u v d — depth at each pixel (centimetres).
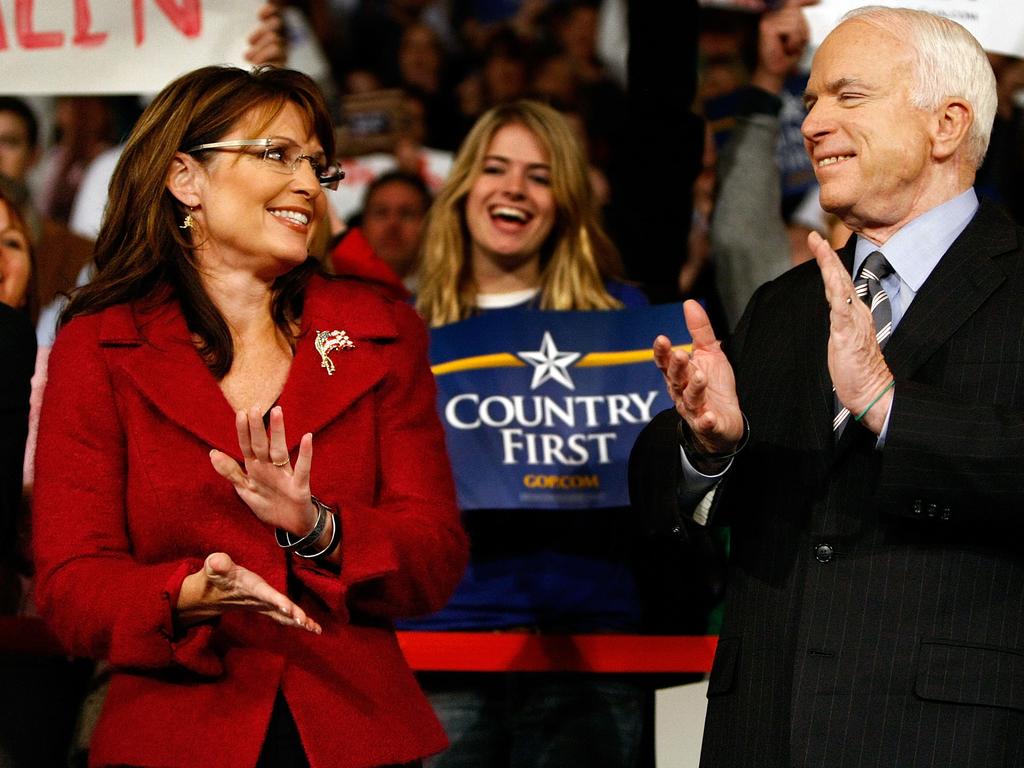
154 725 201
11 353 249
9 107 382
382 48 400
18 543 331
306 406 216
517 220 351
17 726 324
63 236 381
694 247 364
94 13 359
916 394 204
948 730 200
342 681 208
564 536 325
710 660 311
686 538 228
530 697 313
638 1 367
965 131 230
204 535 209
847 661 207
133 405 214
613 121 387
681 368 211
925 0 347
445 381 336
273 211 226
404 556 210
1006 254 221
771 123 365
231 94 227
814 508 218
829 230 362
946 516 202
